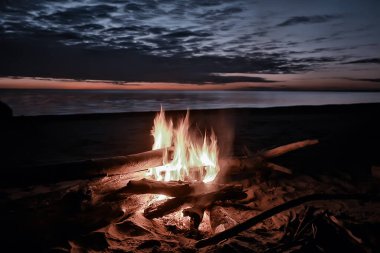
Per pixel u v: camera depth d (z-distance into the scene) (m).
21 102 23.70
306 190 4.76
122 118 13.17
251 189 4.75
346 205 4.10
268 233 3.28
